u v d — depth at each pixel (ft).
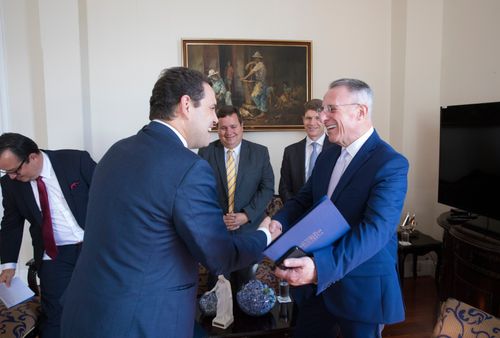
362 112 4.82
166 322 3.56
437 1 11.17
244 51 11.12
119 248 3.50
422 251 10.17
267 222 5.20
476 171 8.45
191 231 3.47
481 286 7.52
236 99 11.23
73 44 10.06
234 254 3.87
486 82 9.79
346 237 4.13
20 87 10.60
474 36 10.11
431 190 11.62
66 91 10.14
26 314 6.91
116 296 3.46
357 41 11.80
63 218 7.17
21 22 10.44
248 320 6.63
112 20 10.62
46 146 10.86
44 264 7.22
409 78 11.26
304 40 11.46
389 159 4.53
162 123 3.88
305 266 3.86
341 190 4.81
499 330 4.05
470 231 7.88
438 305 8.99
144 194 3.46
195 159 3.63
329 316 5.43
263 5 11.23
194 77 3.88
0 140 6.19
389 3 11.84
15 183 6.92
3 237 7.15
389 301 4.69
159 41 10.89
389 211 4.22
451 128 9.25
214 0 11.02
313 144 9.32
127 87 10.87
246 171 8.86
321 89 11.76
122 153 3.78
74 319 3.60
